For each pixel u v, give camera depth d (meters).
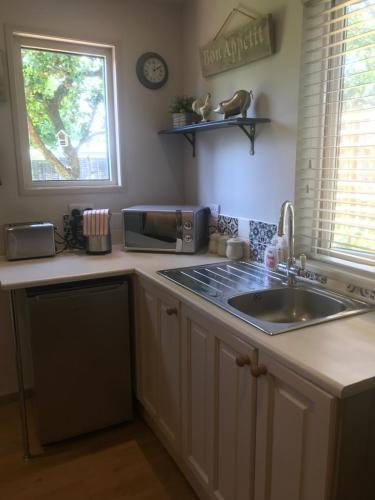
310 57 1.81
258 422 1.33
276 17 1.91
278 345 1.23
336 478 1.10
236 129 2.30
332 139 1.81
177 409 1.88
